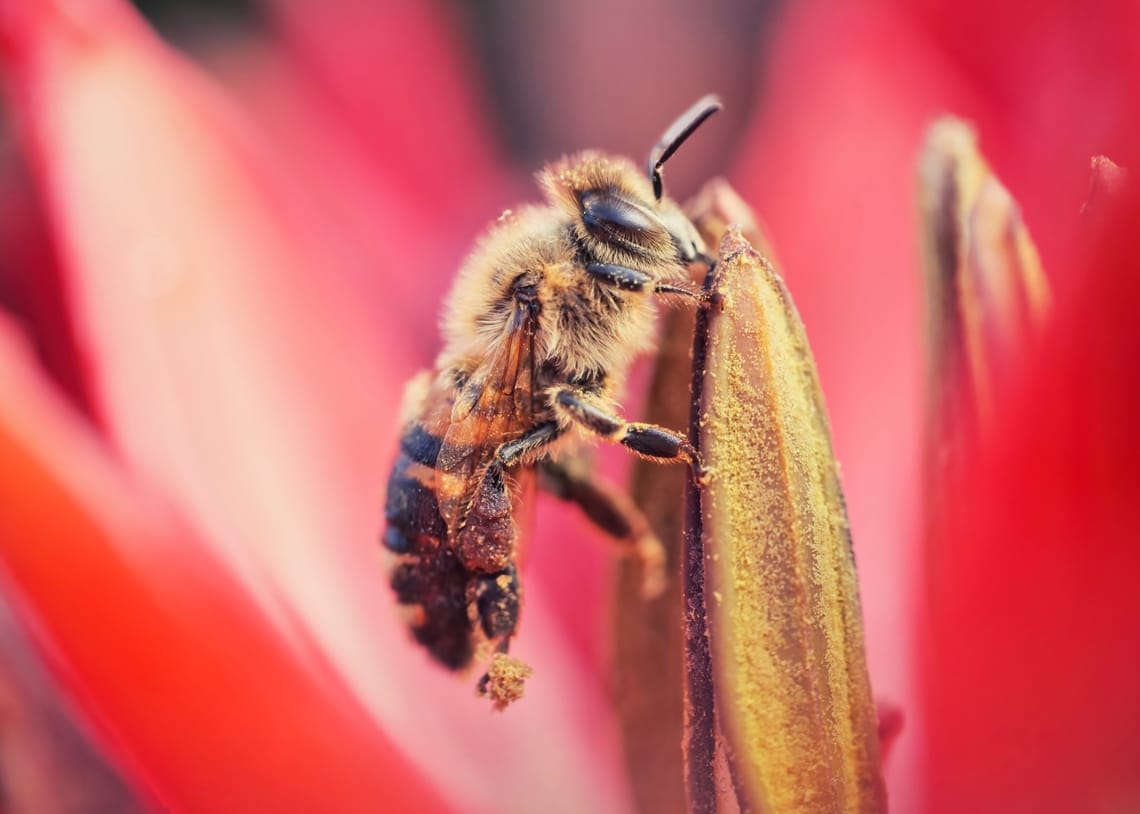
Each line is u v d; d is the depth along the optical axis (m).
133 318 0.08
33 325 0.08
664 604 0.07
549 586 0.08
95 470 0.07
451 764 0.07
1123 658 0.06
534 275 0.07
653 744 0.07
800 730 0.06
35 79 0.08
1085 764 0.06
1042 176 0.07
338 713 0.07
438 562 0.07
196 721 0.07
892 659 0.07
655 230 0.07
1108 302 0.06
